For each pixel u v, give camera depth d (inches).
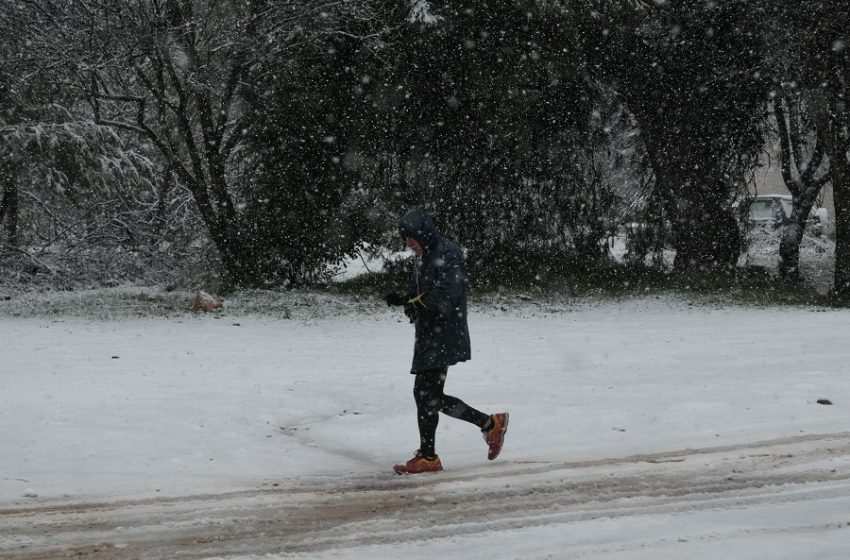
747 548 388.2
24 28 1899.6
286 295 1959.9
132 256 2237.9
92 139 2084.2
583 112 2161.7
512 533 428.1
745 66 2055.9
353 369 1024.9
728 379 881.5
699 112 2106.3
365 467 595.8
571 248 2186.3
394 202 2144.4
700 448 614.5
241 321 1569.9
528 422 708.0
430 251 592.1
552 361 1055.6
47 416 698.8
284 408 783.7
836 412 716.0
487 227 2156.7
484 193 2138.3
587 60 2117.4
